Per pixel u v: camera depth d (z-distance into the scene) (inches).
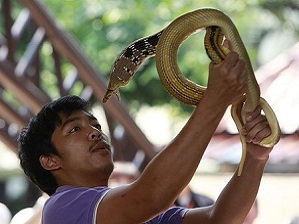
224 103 189.2
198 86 194.9
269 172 506.3
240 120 205.6
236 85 188.7
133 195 194.5
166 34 194.4
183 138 189.9
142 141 471.2
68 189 211.9
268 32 815.7
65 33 430.9
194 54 745.6
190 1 735.1
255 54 813.2
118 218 196.9
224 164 507.8
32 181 225.6
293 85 545.6
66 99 222.5
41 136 220.4
